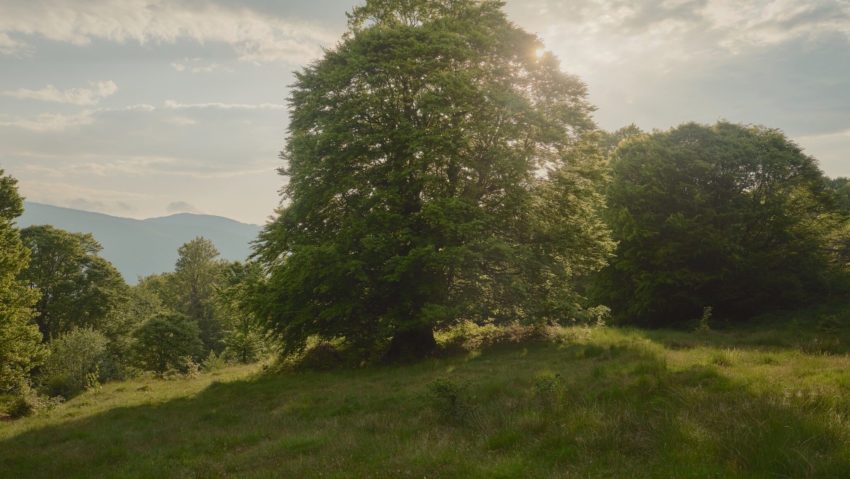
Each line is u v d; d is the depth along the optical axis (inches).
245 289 805.9
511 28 779.4
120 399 688.4
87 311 1577.3
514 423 294.0
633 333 748.6
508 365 552.7
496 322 1038.4
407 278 690.2
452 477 222.4
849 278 1035.9
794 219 1045.2
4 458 382.0
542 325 756.6
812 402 253.6
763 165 1042.1
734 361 402.9
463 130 692.1
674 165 1098.1
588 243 767.7
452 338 882.8
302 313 693.9
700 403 278.5
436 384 355.3
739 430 222.4
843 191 1612.9
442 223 625.0
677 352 505.0
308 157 698.2
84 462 351.9
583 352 554.3
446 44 693.3
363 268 673.6
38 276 1528.1
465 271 717.3
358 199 700.0
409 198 713.0
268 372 783.7
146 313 2001.7
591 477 205.0
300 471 256.8
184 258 2324.1
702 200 1051.9
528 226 748.6
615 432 251.6
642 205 1125.1
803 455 188.2
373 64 699.4
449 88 667.4
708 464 200.5
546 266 717.9
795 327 745.0
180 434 414.9
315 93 743.1
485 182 746.2
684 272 1050.1
